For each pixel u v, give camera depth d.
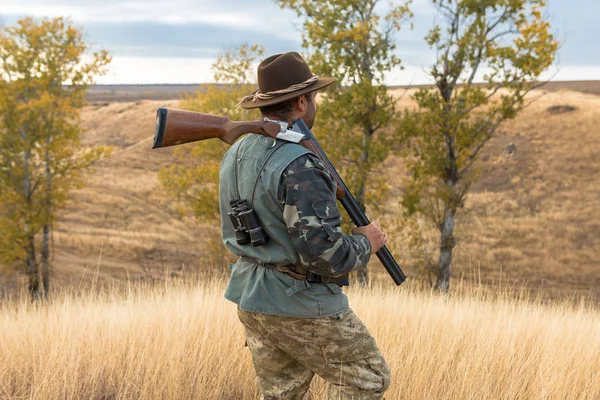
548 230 35.53
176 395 3.33
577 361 3.85
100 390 3.49
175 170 24.58
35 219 20.73
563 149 49.28
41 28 20.31
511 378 3.58
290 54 2.17
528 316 5.53
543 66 17.88
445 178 19.53
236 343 3.88
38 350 3.94
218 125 2.12
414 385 3.41
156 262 31.27
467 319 4.86
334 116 19.08
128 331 4.22
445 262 19.39
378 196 19.25
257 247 2.18
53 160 21.70
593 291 26.70
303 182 2.01
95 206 43.28
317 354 2.23
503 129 55.22
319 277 2.15
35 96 20.77
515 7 17.89
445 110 19.11
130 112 88.50
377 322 4.52
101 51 21.39
